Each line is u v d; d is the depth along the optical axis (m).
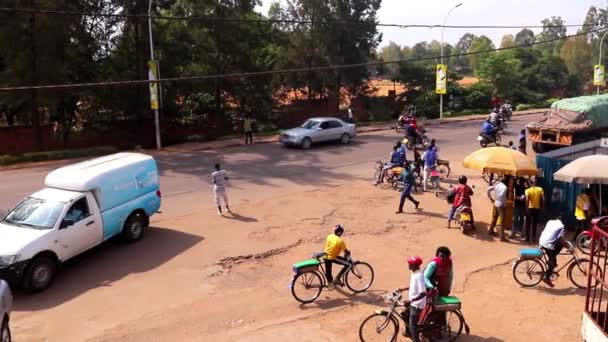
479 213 17.59
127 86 33.84
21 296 11.61
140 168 15.29
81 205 13.23
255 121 39.84
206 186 21.27
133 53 34.97
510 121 43.22
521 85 62.78
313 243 14.73
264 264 13.34
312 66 42.91
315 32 42.41
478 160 15.50
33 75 29.84
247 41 37.97
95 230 13.43
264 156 28.05
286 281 12.32
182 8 35.12
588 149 18.78
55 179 13.58
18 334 9.95
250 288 11.97
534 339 9.68
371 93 49.19
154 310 10.92
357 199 19.12
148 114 35.41
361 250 14.22
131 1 33.00
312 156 27.81
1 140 31.70
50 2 29.28
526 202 14.90
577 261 11.91
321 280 11.31
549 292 11.74
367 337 9.62
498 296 11.54
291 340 9.63
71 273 12.84
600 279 8.89
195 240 14.97
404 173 17.31
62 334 9.98
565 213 16.05
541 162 16.48
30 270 11.52
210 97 39.84
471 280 12.40
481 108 54.59
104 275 12.70
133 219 14.80
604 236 8.90
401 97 53.09
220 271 12.89
